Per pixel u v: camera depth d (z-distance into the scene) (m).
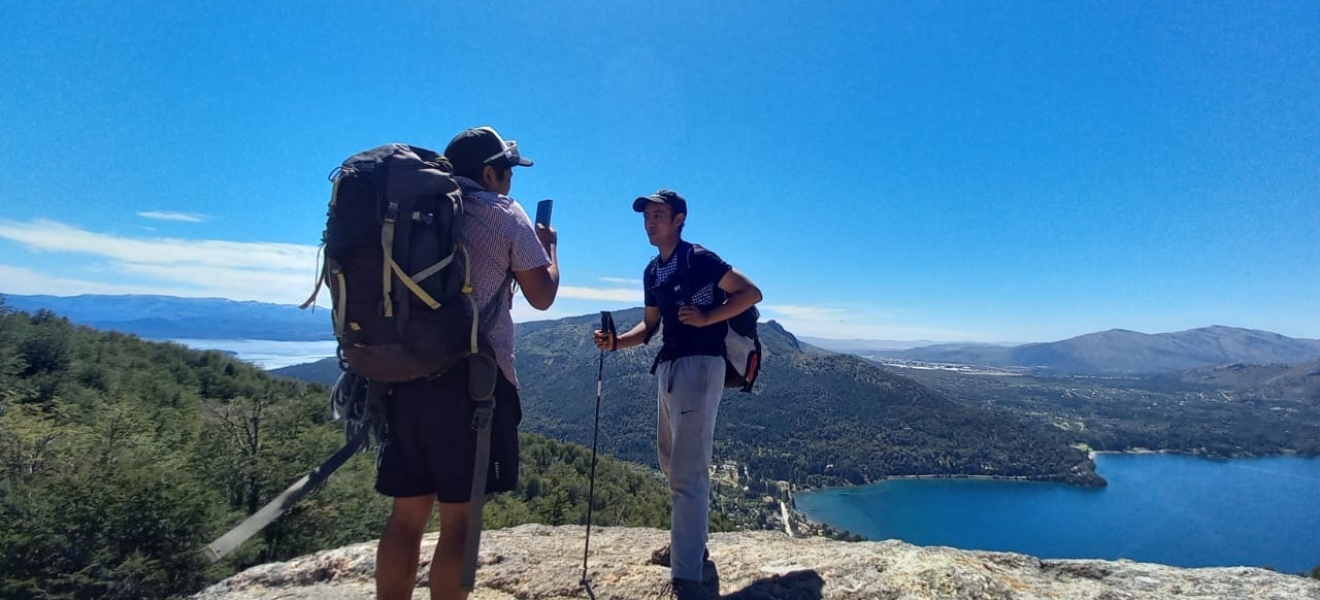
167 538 17.12
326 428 25.42
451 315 1.95
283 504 1.93
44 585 15.70
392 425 2.16
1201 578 3.06
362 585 3.19
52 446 21.39
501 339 2.19
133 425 25.16
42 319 54.53
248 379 62.09
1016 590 2.90
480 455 2.05
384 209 1.88
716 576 3.04
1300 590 2.89
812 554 3.31
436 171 1.98
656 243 3.16
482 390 2.06
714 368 2.92
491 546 3.51
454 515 2.16
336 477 21.78
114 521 16.73
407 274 1.87
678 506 2.93
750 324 3.15
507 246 2.13
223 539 1.81
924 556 3.17
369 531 21.48
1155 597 2.88
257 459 22.31
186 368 58.03
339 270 1.90
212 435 23.83
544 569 3.17
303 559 3.54
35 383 40.62
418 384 2.08
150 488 17.61
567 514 31.36
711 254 3.00
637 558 3.30
